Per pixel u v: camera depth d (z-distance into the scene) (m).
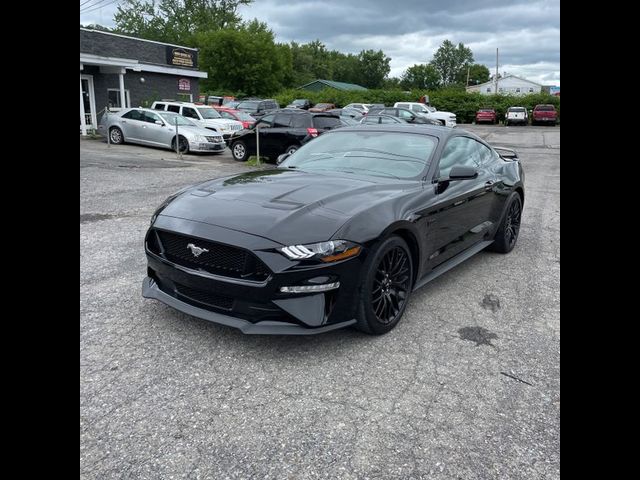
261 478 2.15
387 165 4.29
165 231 3.33
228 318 3.13
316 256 2.99
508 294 4.39
